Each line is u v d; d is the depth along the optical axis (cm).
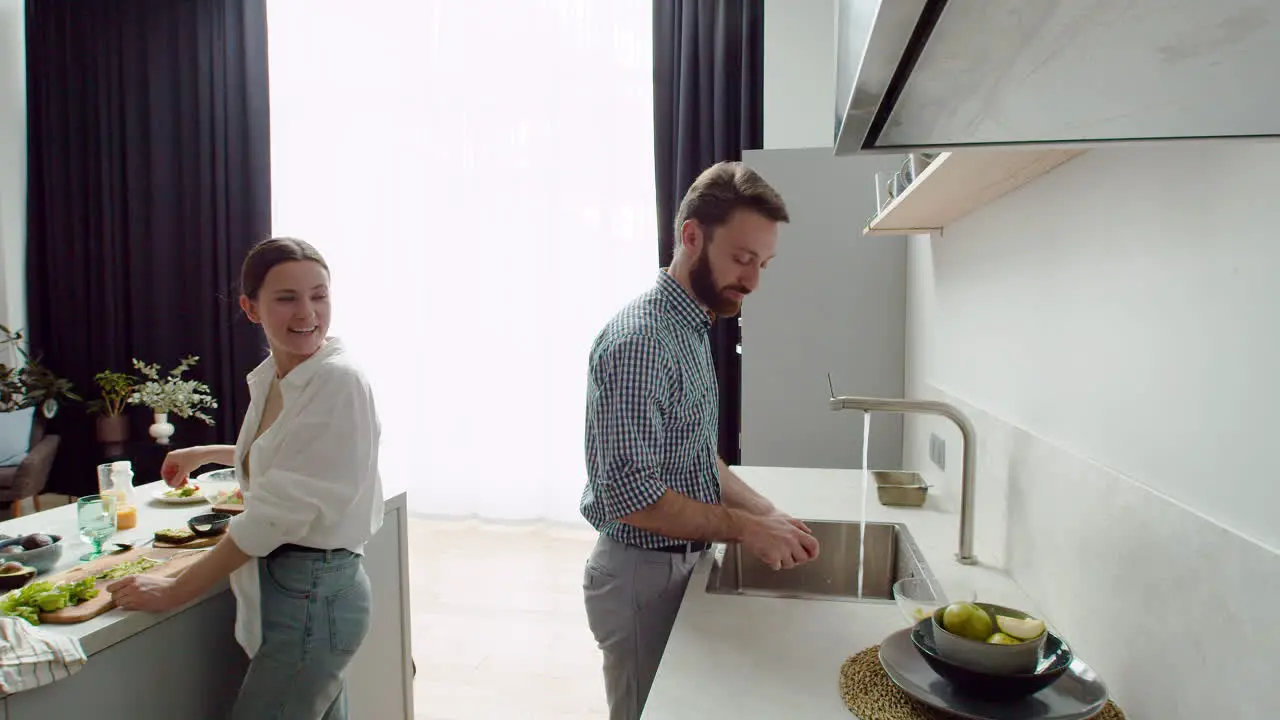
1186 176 85
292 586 150
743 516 133
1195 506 83
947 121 68
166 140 471
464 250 455
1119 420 102
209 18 459
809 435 297
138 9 468
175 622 150
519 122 443
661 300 143
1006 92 59
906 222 212
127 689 139
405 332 464
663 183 399
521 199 447
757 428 300
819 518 189
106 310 481
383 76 454
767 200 134
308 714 156
